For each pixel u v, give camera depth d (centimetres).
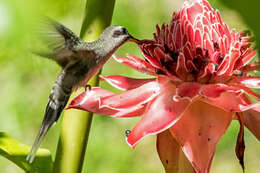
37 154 239
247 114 235
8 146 239
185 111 235
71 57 236
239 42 236
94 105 236
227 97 234
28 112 345
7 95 343
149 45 236
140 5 368
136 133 232
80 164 236
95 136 337
